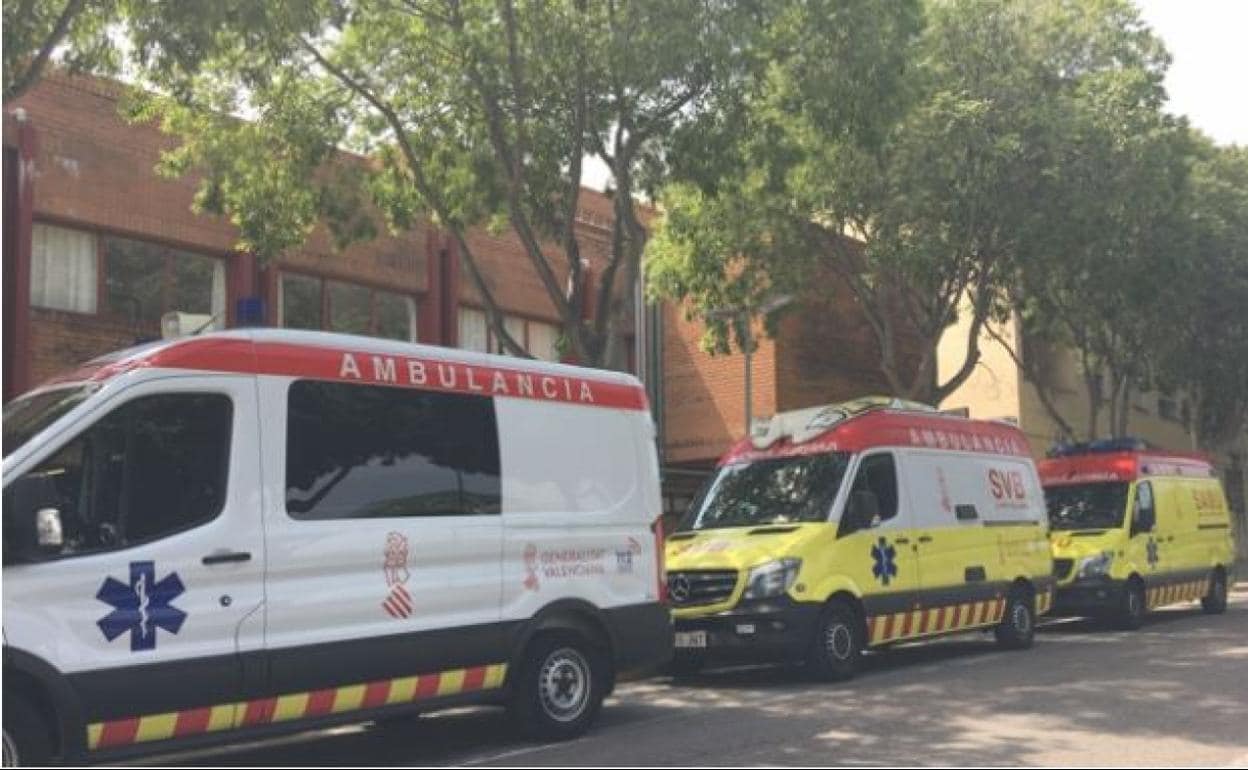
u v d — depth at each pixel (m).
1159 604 18.66
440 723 9.92
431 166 15.02
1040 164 17.33
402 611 7.91
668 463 25.05
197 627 6.94
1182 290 22.92
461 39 13.34
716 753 8.23
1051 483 19.23
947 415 14.41
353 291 18.83
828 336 25.23
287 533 7.40
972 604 13.77
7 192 14.58
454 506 8.35
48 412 6.92
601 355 14.22
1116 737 8.67
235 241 17.16
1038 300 22.25
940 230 17.56
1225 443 29.91
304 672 7.38
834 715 9.80
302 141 14.43
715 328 19.52
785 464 12.99
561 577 8.93
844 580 11.97
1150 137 17.45
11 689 6.28
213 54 10.93
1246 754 8.00
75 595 6.48
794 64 13.72
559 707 8.91
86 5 10.45
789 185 16.95
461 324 20.41
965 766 7.70
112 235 15.95
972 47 17.53
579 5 12.95
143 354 7.14
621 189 14.20
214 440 7.24
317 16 12.42
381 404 8.09
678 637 11.79
